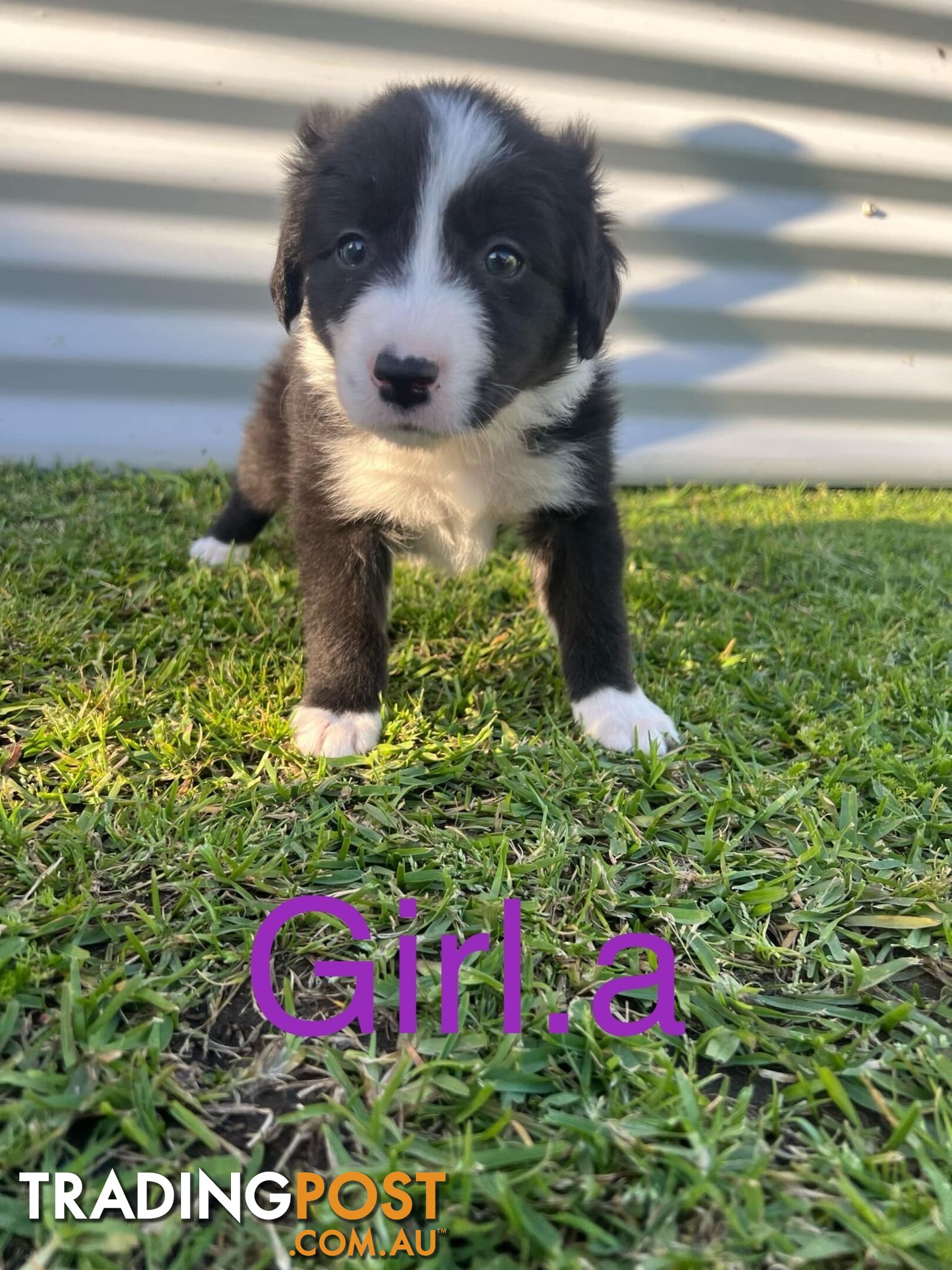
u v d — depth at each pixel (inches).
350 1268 6.2
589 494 14.1
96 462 24.9
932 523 26.0
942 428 31.0
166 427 25.4
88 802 10.9
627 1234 6.6
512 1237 6.5
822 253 28.2
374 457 13.3
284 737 12.6
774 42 26.0
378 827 10.9
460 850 10.5
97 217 23.3
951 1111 7.7
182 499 22.7
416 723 12.9
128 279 24.0
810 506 27.5
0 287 23.3
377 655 13.6
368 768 12.1
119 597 16.3
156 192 23.5
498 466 13.6
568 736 13.1
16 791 11.0
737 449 29.1
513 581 18.7
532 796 11.4
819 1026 8.7
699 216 26.9
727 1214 6.6
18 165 22.5
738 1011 8.7
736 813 11.6
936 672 15.9
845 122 27.2
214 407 25.6
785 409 29.3
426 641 15.8
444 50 24.4
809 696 14.5
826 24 26.3
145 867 10.0
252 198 24.2
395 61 24.2
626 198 26.3
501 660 15.3
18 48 21.8
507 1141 7.2
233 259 24.5
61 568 17.3
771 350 28.8
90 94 22.5
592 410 14.0
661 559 21.5
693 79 25.9
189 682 13.8
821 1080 7.8
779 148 26.9
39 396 24.3
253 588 17.3
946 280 29.6
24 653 13.9
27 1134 6.9
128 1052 7.7
